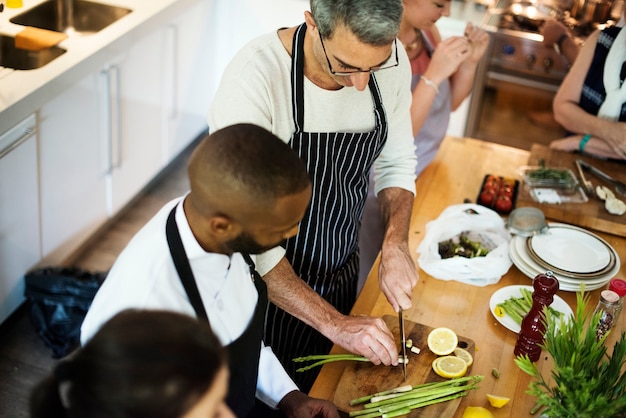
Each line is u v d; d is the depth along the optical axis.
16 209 3.03
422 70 2.72
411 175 2.19
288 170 1.33
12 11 3.57
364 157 2.00
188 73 4.24
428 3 2.47
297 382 2.17
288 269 1.87
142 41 3.66
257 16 4.30
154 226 1.49
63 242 3.43
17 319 3.27
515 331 2.00
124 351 0.89
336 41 1.63
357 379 1.81
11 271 3.10
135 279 1.44
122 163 3.76
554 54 3.63
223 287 1.55
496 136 3.95
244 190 1.31
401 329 1.91
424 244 2.28
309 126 1.88
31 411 0.98
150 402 0.88
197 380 0.90
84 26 3.83
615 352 1.55
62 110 3.15
